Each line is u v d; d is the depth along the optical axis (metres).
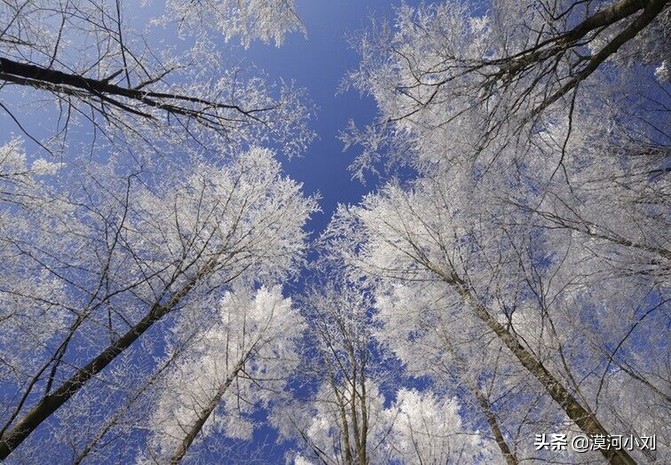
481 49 4.01
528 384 4.24
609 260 4.36
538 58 3.68
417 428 6.57
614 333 4.28
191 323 4.57
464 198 4.86
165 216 5.23
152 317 4.25
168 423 5.22
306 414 6.79
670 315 4.17
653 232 4.11
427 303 5.47
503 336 4.55
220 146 4.43
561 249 4.82
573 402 3.96
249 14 4.56
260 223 5.92
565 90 3.83
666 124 4.53
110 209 4.30
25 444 3.73
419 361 5.27
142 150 4.11
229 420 7.31
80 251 4.17
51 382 3.75
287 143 4.53
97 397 4.04
